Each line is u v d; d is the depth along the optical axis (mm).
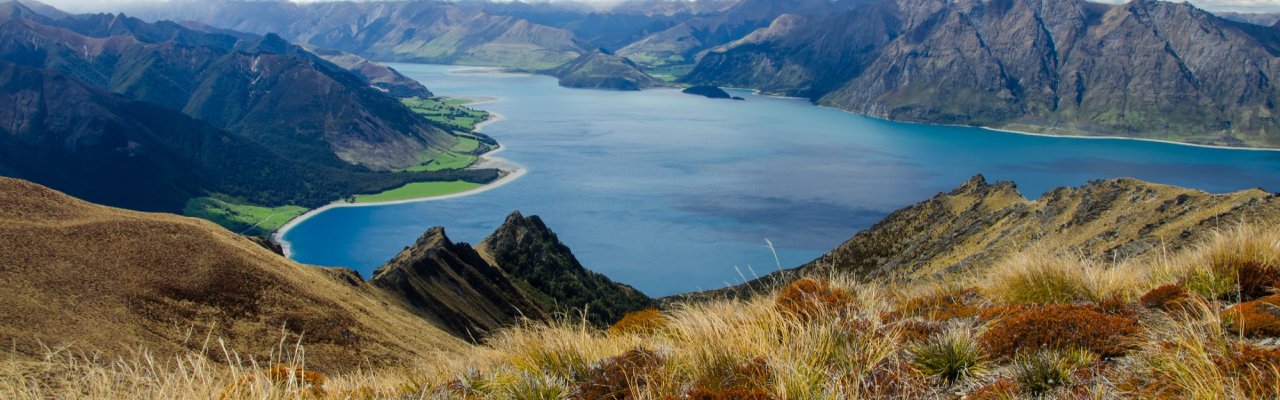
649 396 9711
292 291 83312
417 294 110312
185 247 85500
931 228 131500
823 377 9664
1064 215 107188
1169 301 10930
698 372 10430
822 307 11844
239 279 81312
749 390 9211
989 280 14664
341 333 77000
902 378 9570
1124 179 106438
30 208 87750
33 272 69250
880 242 134750
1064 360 9039
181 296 74188
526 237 158375
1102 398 8070
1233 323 9273
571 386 11273
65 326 57688
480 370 12758
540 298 142375
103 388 10211
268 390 10727
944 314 12453
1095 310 11055
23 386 9984
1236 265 11992
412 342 84438
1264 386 7336
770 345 10609
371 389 13117
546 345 12273
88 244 80188
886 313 12109
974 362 9734
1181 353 8391
